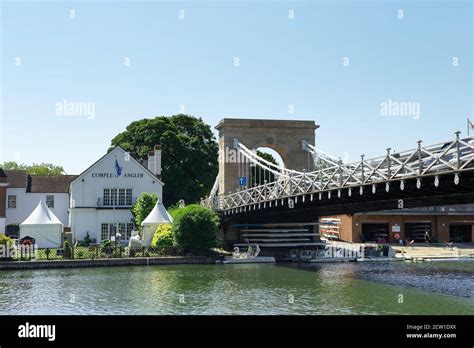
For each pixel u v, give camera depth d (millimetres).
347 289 31625
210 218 48562
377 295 29531
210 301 27750
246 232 57719
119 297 28844
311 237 58781
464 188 26422
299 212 45719
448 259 52969
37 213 49188
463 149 25125
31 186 62562
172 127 71750
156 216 50812
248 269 42469
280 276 37750
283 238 58031
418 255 54562
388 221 70438
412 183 27469
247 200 48312
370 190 30625
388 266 45812
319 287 32406
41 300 27938
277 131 60906
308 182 40031
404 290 31125
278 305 26703
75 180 57062
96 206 57125
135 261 44750
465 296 29172
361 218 69375
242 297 28875
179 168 68250
